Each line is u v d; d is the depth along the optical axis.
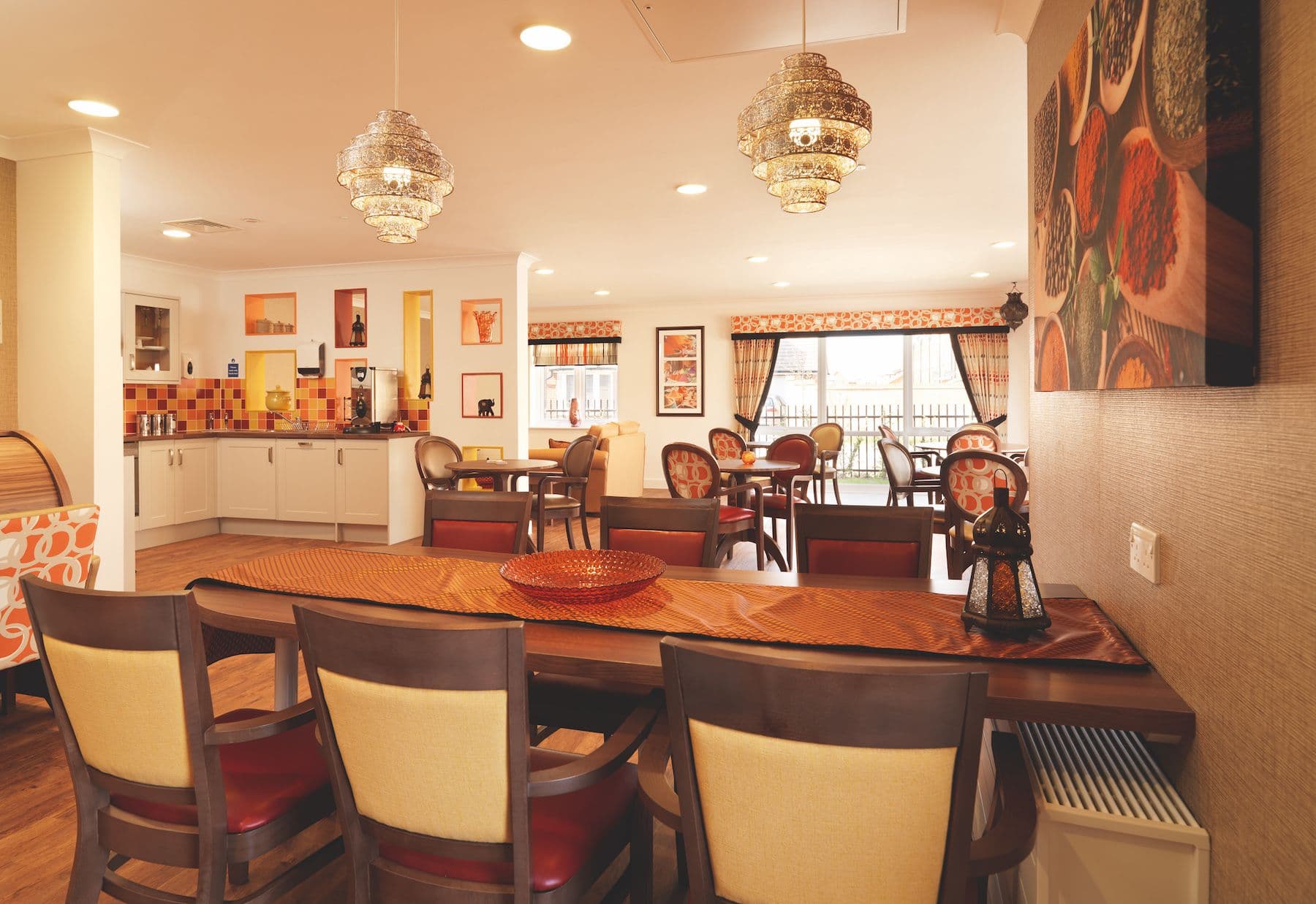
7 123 3.50
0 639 2.59
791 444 6.83
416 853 1.34
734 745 1.04
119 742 1.44
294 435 6.74
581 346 10.52
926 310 9.33
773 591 2.00
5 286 3.69
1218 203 0.99
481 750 1.22
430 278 6.92
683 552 2.58
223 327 7.46
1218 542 1.13
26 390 3.72
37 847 2.13
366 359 7.12
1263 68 0.97
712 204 4.96
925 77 3.08
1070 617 1.70
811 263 7.19
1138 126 1.28
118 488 3.76
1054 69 2.15
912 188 4.68
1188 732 1.21
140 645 1.38
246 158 4.00
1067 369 1.81
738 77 3.04
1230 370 1.00
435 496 2.82
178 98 3.24
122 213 5.13
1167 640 1.34
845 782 1.00
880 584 2.08
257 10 2.53
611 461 7.92
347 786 1.34
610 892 1.53
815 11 2.49
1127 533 1.57
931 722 0.96
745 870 1.08
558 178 4.38
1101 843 1.24
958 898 0.99
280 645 2.19
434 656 1.20
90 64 2.92
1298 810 0.91
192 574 5.37
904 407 9.74
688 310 10.12
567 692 2.08
